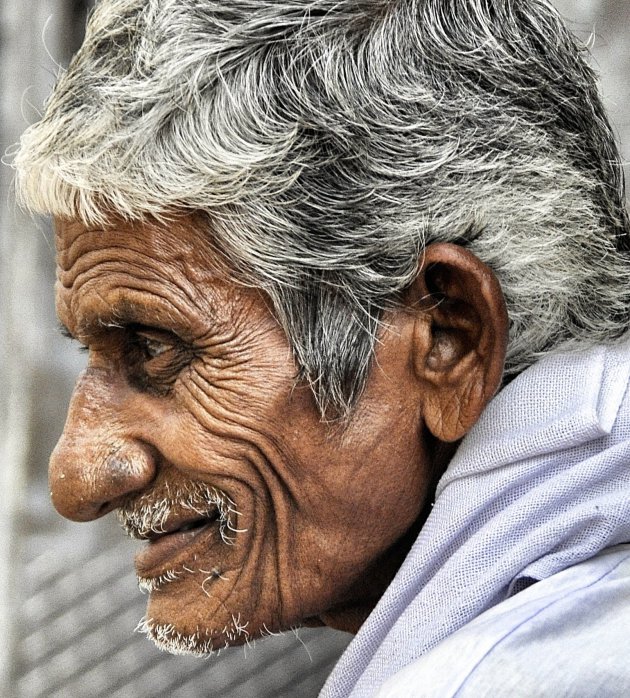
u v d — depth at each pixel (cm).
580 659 142
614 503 162
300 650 713
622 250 193
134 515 182
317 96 163
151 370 177
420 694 141
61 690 722
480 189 171
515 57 176
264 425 171
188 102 162
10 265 590
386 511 179
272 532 178
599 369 173
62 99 171
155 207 166
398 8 170
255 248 166
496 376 169
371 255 167
